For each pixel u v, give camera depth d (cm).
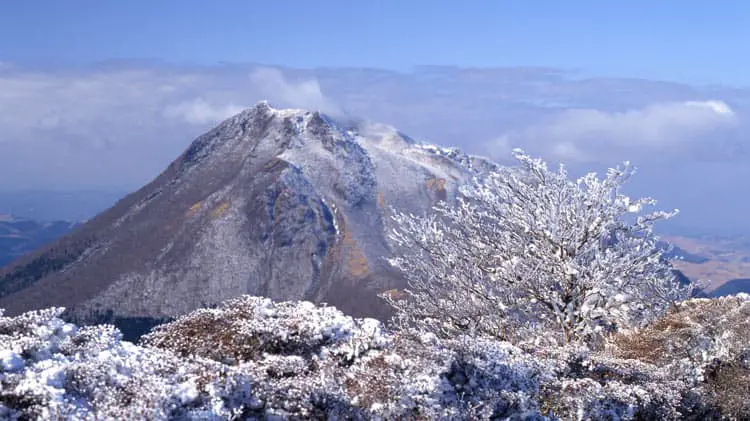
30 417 621
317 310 1032
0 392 633
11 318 799
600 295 1684
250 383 766
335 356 952
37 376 659
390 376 879
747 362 1317
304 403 783
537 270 1683
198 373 755
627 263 1684
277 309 1041
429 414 837
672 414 1088
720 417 1193
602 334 1656
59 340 783
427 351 965
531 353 1215
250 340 947
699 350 1366
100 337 812
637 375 1205
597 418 1005
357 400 836
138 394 668
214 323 995
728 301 1605
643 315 1684
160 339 977
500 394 945
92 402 672
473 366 962
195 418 662
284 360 880
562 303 1689
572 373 1163
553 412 1011
